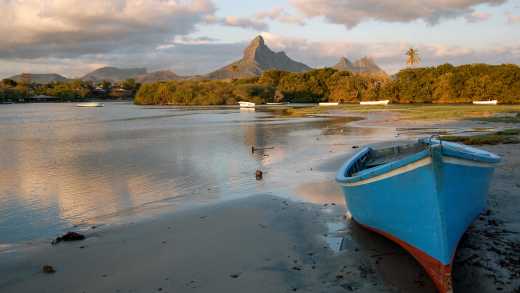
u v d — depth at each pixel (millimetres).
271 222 10352
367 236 8930
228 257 8219
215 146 26641
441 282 6523
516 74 87375
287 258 8047
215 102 120625
